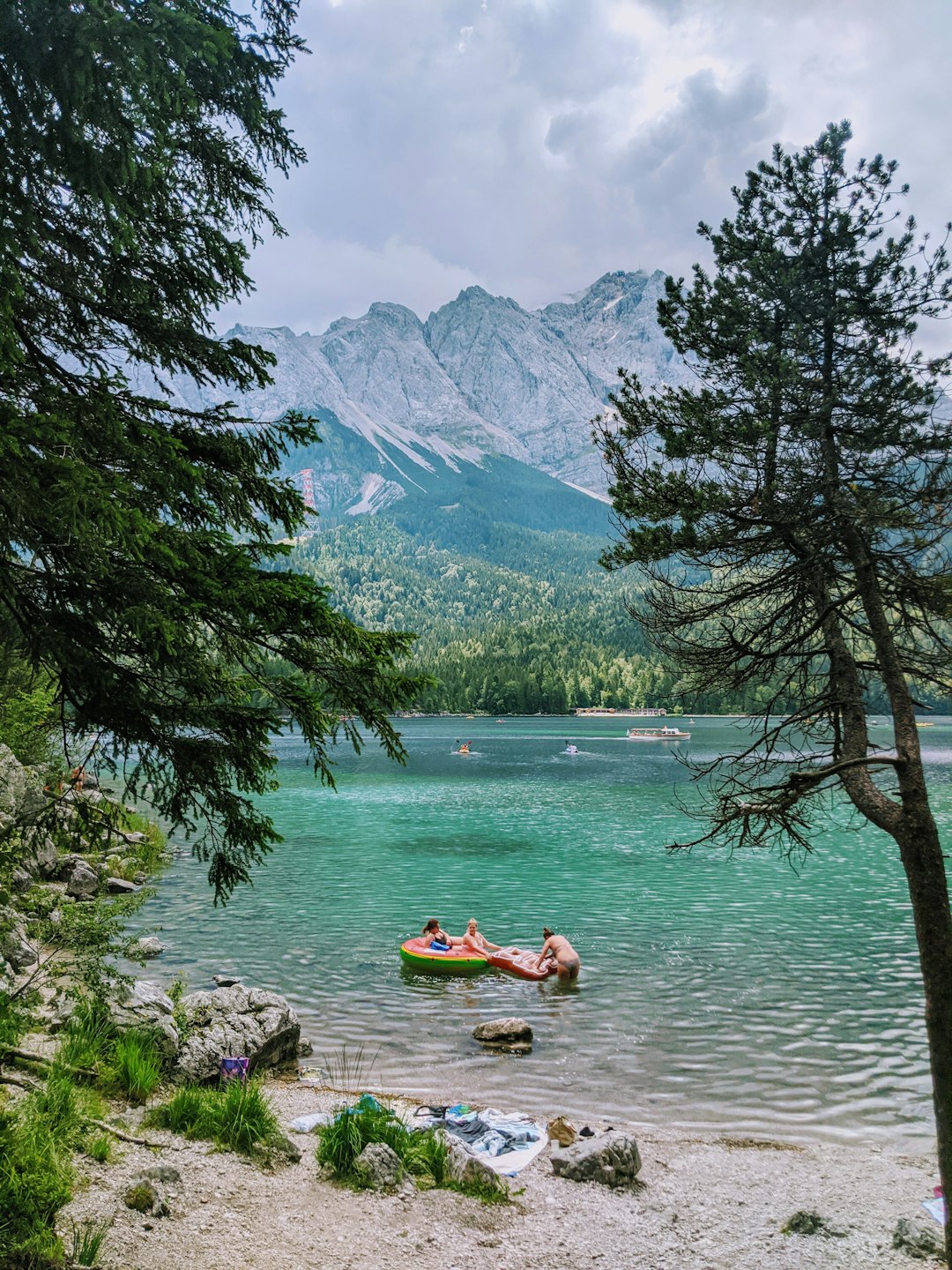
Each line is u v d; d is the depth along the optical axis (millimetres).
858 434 8969
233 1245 6746
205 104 6195
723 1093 11750
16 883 18047
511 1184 8703
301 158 6629
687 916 22047
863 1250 7594
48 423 4719
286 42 6238
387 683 6508
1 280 4594
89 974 10539
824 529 8578
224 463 6492
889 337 9172
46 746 21172
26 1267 5824
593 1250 7426
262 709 6273
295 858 30469
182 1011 11758
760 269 9227
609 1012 14984
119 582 5285
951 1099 6668
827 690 8820
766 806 8281
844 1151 10070
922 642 8609
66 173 4859
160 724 6145
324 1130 8906
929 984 6906
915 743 7371
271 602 5879
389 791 54312
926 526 8031
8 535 4930
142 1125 8812
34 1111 7941
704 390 9430
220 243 6363
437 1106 10773
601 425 9562
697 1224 8047
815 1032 14008
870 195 9375
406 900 23875
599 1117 10977
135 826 30625
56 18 4359
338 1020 14469
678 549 9086
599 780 62156
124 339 6410
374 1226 7398
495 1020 13719
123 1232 6637
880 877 27375
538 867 28875
